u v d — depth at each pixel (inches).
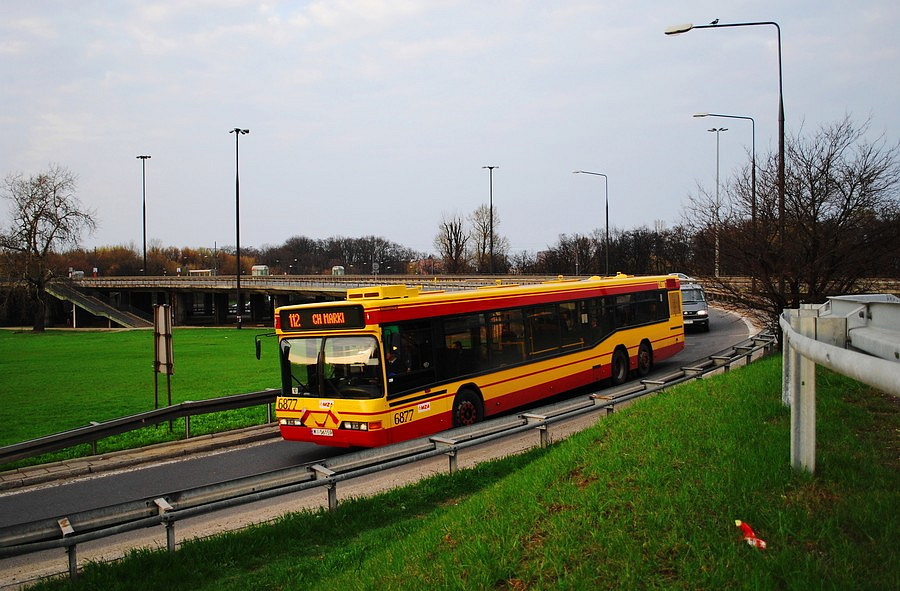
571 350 645.3
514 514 232.5
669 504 206.8
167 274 5152.6
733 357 612.1
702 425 294.8
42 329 2576.3
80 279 3221.0
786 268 591.2
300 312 474.6
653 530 193.9
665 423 314.0
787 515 188.4
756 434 267.9
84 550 317.1
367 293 469.1
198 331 2329.0
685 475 229.5
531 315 597.9
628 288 755.4
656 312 812.0
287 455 507.2
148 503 274.1
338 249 6102.4
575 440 337.4
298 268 5821.9
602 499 224.1
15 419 709.3
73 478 467.8
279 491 297.6
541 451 395.2
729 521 191.8
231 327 2581.2
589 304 681.6
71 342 2000.5
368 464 341.4
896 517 183.0
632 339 750.5
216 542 279.0
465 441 372.2
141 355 1513.3
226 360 1290.6
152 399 826.8
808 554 168.6
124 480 454.6
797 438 220.1
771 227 602.9
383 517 310.2
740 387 386.3
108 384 992.9
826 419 295.7
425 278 2422.5
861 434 275.9
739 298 631.8
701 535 185.8
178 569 255.4
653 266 2615.7
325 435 456.4
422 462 450.0
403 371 460.8
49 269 2588.6
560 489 246.7
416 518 300.2
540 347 604.4
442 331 497.7
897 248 556.7
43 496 425.4
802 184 583.8
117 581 246.7
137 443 543.5
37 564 303.4
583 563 184.4
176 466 487.5
